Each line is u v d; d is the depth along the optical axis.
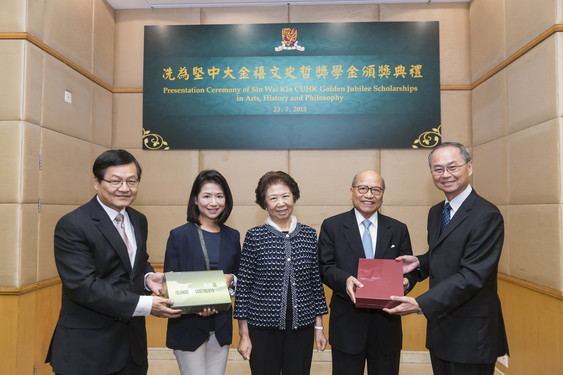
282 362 1.88
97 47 3.45
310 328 1.92
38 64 2.65
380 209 3.59
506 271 2.89
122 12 3.77
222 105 3.66
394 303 1.70
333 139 3.61
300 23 3.65
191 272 1.68
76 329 1.51
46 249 2.71
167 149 3.67
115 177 1.58
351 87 3.62
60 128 2.90
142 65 3.74
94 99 3.40
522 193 2.68
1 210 2.46
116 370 1.55
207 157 3.68
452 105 3.59
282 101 3.64
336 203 3.61
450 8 3.62
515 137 2.78
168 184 3.67
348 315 2.04
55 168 2.83
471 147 3.56
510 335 2.85
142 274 1.74
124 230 1.70
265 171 3.65
